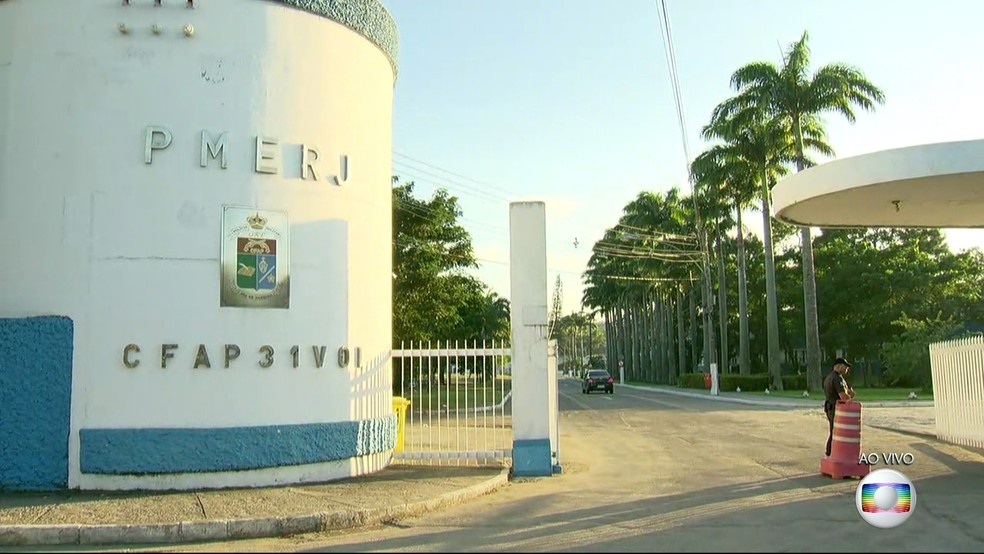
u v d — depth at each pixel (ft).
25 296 36.73
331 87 41.34
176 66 37.91
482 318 174.60
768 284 150.71
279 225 38.96
